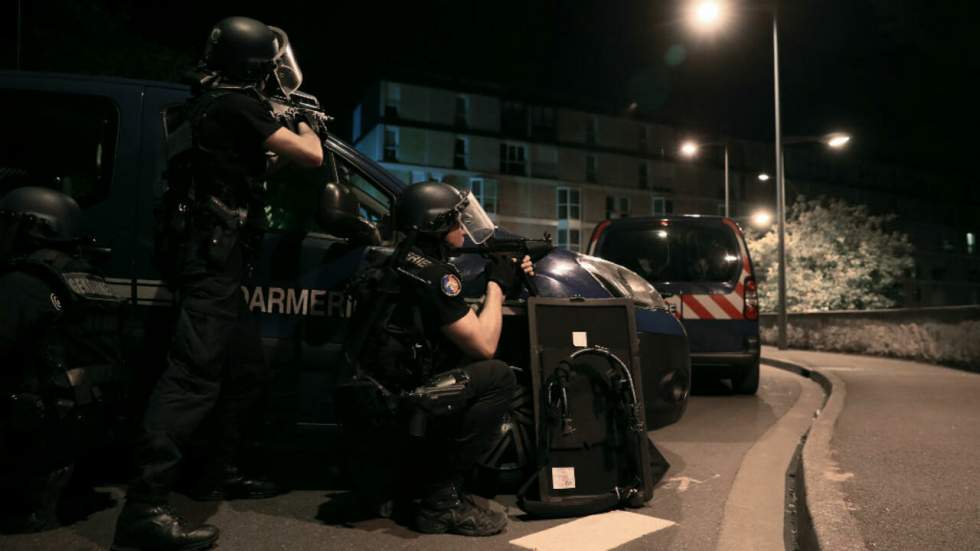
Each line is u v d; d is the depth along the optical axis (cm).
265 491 348
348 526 308
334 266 354
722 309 737
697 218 776
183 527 269
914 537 260
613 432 339
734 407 684
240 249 296
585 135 5619
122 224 345
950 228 7694
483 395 295
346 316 350
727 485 385
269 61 304
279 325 348
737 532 298
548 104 5428
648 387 385
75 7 1491
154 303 339
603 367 343
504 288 337
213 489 340
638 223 791
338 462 414
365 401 284
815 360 1119
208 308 282
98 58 1480
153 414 272
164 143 357
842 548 248
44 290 274
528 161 5309
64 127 360
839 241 3359
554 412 330
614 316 353
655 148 5944
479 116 5125
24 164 357
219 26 300
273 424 351
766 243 3375
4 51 1310
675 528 309
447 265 292
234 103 287
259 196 303
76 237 301
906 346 1105
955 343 949
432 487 301
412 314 287
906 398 621
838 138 1678
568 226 5409
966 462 376
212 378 284
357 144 5116
